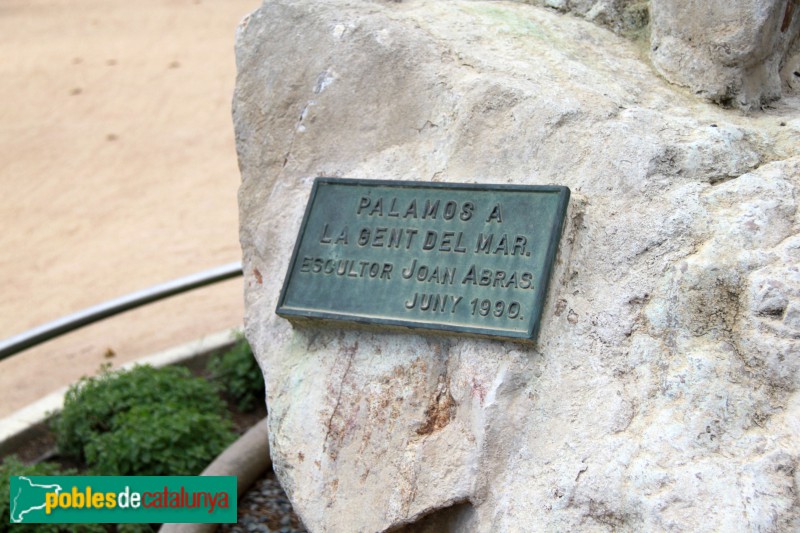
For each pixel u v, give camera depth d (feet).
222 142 13.82
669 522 4.16
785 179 4.57
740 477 4.16
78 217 11.82
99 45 18.72
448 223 4.83
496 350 4.61
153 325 9.21
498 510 4.47
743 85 4.99
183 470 6.55
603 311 4.55
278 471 4.94
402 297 4.79
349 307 4.87
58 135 14.42
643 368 4.44
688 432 4.28
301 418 4.91
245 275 5.39
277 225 5.31
